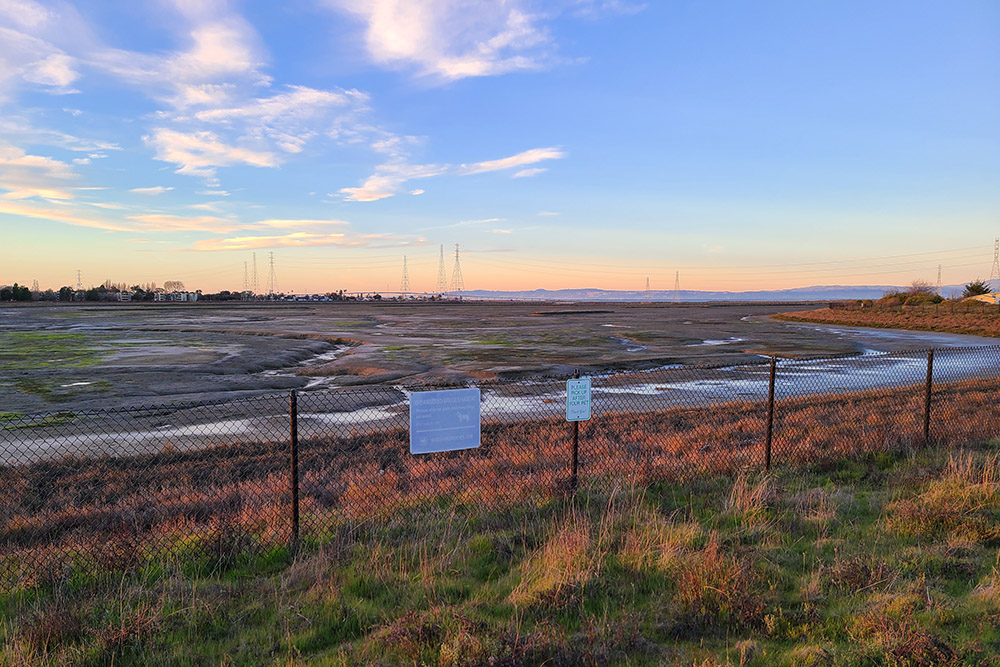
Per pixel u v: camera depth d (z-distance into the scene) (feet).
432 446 21.03
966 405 50.16
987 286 342.23
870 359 103.96
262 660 12.89
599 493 24.76
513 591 15.55
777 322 254.27
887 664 12.03
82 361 99.09
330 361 109.29
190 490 30.25
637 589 15.94
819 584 15.81
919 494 23.76
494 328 195.93
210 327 187.62
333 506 25.52
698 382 77.61
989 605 14.35
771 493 23.56
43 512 26.50
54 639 13.62
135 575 17.47
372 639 13.48
